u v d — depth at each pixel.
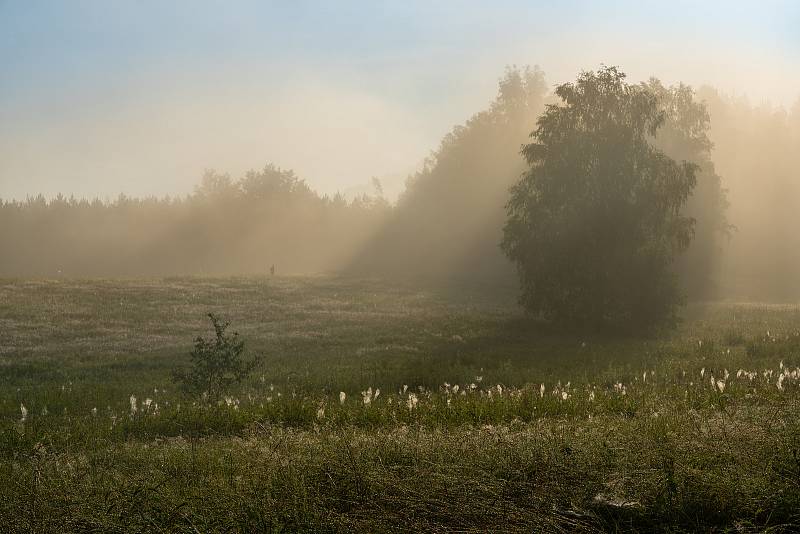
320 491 5.05
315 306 55.59
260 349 33.81
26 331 40.94
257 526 4.46
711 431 5.80
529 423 7.87
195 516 4.59
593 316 40.75
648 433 6.15
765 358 22.45
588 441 5.92
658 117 44.44
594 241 41.06
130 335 40.41
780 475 4.85
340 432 7.28
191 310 51.62
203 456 6.73
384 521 4.57
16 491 5.43
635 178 41.62
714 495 4.69
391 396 14.60
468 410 9.62
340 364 26.67
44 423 13.04
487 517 4.58
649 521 4.54
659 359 24.91
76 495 5.16
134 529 4.52
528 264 43.88
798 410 6.71
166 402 16.53
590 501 4.79
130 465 6.79
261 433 8.32
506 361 25.53
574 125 43.22
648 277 40.09
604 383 17.86
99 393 19.59
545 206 43.12
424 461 5.44
